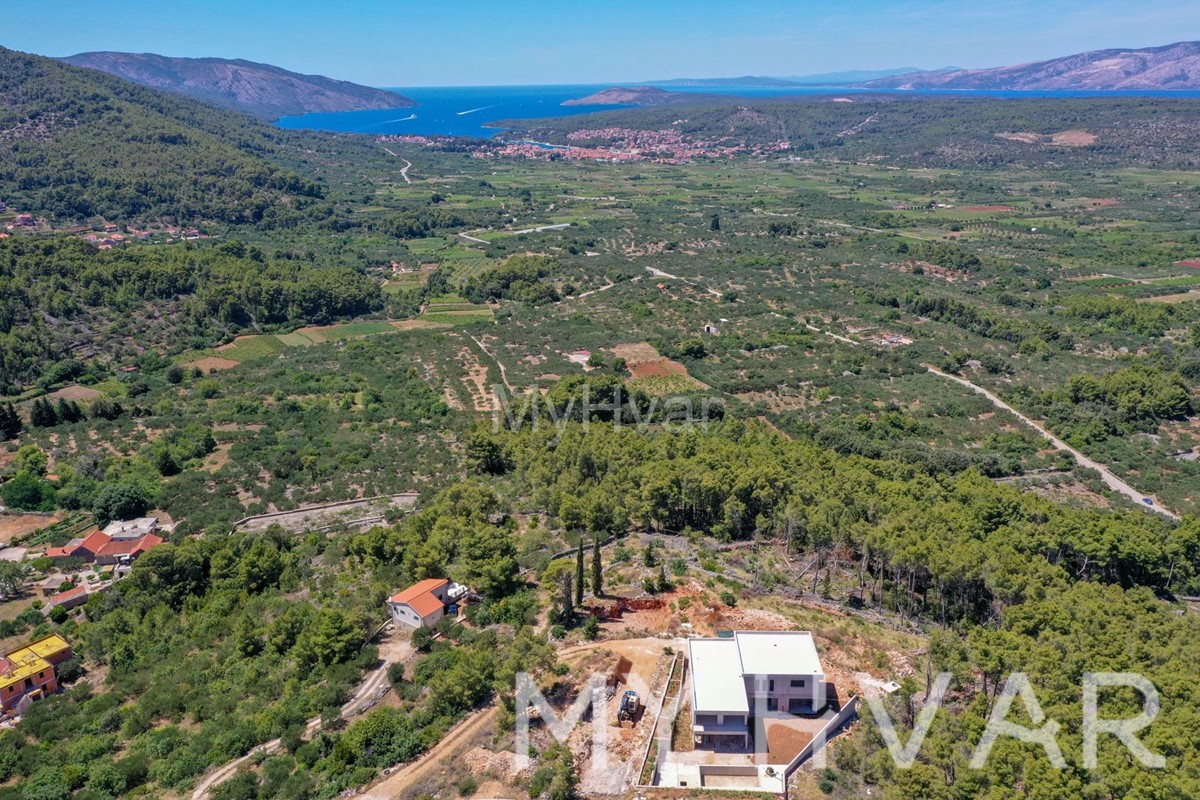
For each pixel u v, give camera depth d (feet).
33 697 261.65
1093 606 243.40
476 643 254.88
